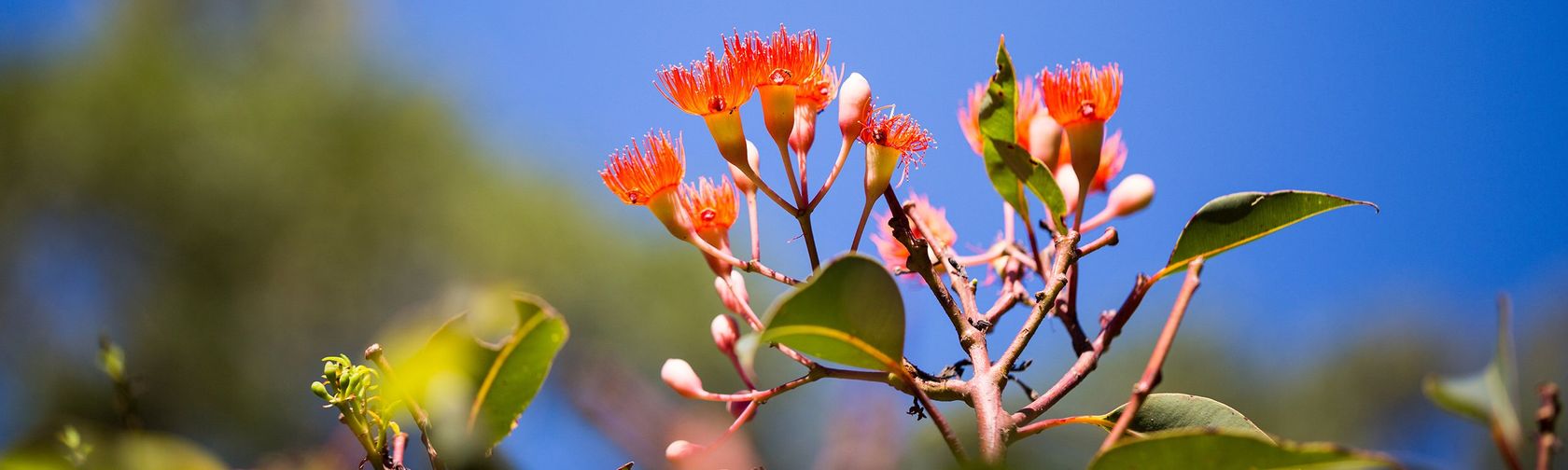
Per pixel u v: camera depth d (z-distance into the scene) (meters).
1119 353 8.91
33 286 13.47
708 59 1.50
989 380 1.28
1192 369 9.10
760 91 1.49
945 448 1.62
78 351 13.36
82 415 12.80
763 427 7.20
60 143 13.61
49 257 13.65
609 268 13.28
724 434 1.46
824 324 1.22
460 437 1.32
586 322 13.00
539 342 1.33
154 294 13.58
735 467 1.47
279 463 1.57
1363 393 8.52
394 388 1.31
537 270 13.29
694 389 1.45
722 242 1.55
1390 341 8.50
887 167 1.42
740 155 1.49
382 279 13.77
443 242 13.71
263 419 13.45
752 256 1.51
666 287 13.16
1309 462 1.07
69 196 13.68
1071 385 1.32
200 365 13.45
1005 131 1.47
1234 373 9.11
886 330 1.24
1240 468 1.10
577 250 13.46
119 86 13.76
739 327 1.53
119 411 1.63
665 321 12.94
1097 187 1.76
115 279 13.63
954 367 1.39
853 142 1.46
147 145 13.68
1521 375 6.17
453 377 1.32
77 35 14.53
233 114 14.00
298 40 14.87
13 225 13.40
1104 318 1.47
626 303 13.04
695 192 1.56
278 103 14.16
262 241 13.75
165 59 14.16
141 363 13.34
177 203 13.64
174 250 13.70
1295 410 8.96
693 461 1.47
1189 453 1.10
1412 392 8.26
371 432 1.34
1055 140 1.51
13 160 13.71
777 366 9.80
